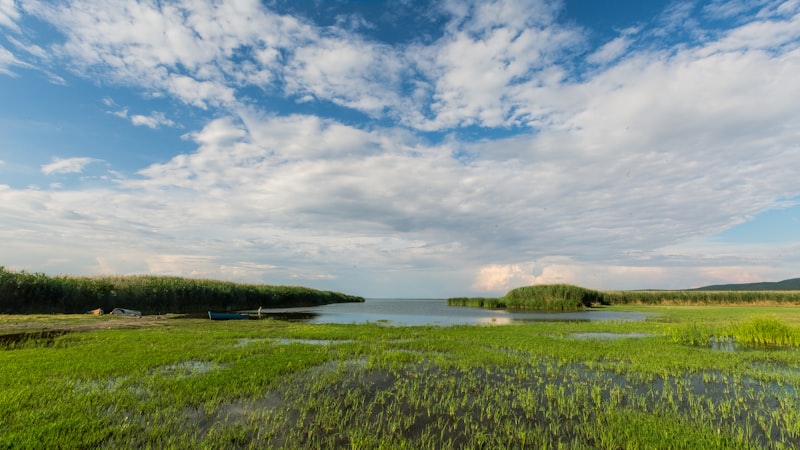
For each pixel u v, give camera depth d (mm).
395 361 17703
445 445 9148
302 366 16438
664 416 10852
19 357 17312
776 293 78938
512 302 79062
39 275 41812
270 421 10414
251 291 71875
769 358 19078
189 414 10789
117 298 46812
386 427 10211
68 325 31047
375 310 73062
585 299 76750
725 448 8766
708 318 43250
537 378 15180
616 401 12258
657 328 32469
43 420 9797
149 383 13406
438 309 78062
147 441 8961
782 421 10672
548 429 10156
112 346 20734
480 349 21297
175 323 35812
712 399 12625
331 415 10891
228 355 18562
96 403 11211
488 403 12156
